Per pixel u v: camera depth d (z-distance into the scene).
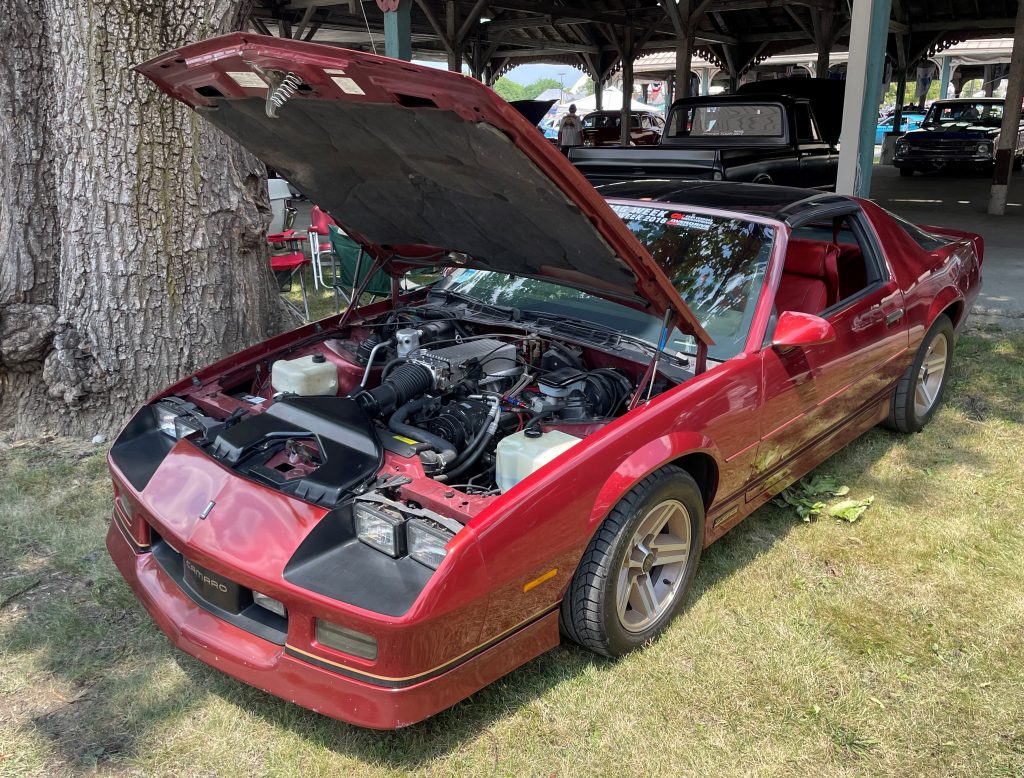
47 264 4.98
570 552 2.71
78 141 4.62
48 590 3.51
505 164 2.63
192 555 2.66
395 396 3.27
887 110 35.41
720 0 18.34
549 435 2.93
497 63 26.72
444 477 2.94
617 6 21.00
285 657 2.52
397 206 3.54
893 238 4.52
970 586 3.60
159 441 3.34
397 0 8.56
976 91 50.03
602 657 3.10
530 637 2.72
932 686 3.00
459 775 2.58
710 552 3.84
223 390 3.68
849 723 2.82
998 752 2.72
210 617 2.71
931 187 18.08
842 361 3.92
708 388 3.17
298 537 2.55
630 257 2.83
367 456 2.87
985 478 4.54
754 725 2.80
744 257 3.69
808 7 19.27
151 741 2.71
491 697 2.90
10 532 3.93
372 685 2.38
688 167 8.91
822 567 3.74
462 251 3.77
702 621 3.32
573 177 2.50
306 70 2.53
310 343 4.04
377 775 2.57
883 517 4.15
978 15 21.22
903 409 4.85
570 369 3.46
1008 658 3.15
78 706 2.86
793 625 3.32
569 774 2.59
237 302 5.20
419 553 2.47
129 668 3.05
